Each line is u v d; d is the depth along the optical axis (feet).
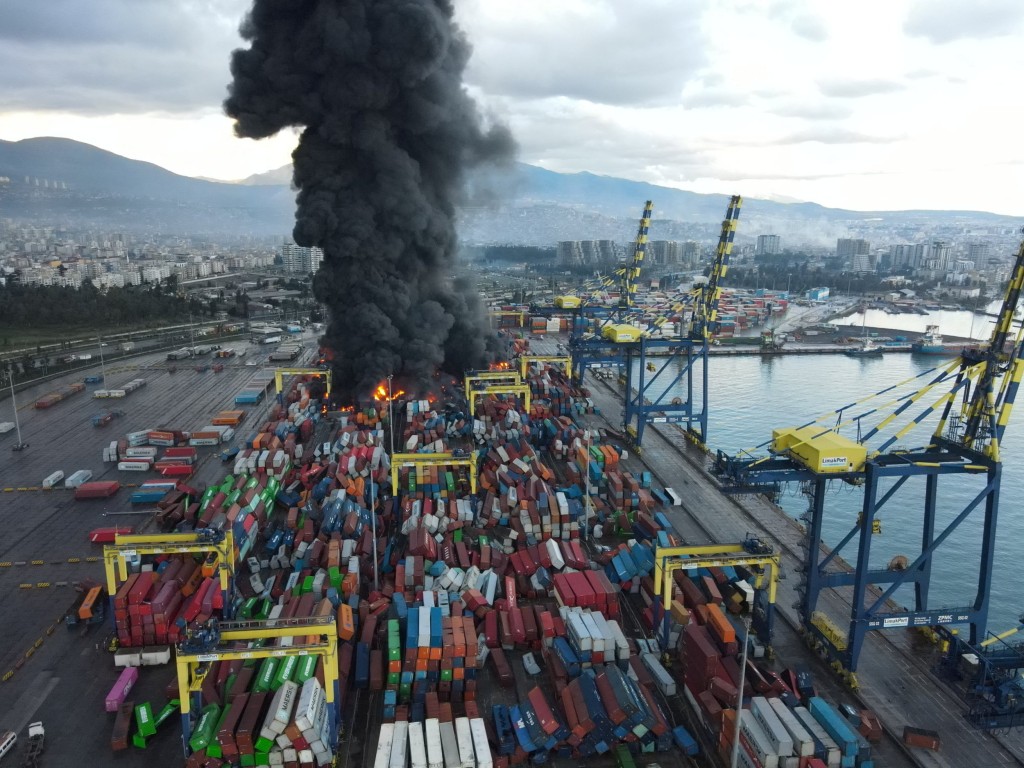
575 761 147.64
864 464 173.47
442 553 221.46
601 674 154.71
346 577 200.44
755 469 184.24
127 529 251.39
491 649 178.19
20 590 215.51
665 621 177.58
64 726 156.76
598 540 250.16
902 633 195.11
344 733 153.17
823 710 145.38
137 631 178.91
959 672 173.06
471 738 142.10
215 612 183.73
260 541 243.60
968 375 176.76
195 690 143.95
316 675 155.22
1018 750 150.30
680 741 148.56
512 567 217.15
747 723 140.46
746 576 210.59
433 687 163.73
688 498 295.89
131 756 147.95
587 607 186.80
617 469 307.37
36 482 310.65
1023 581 268.82
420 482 278.46
